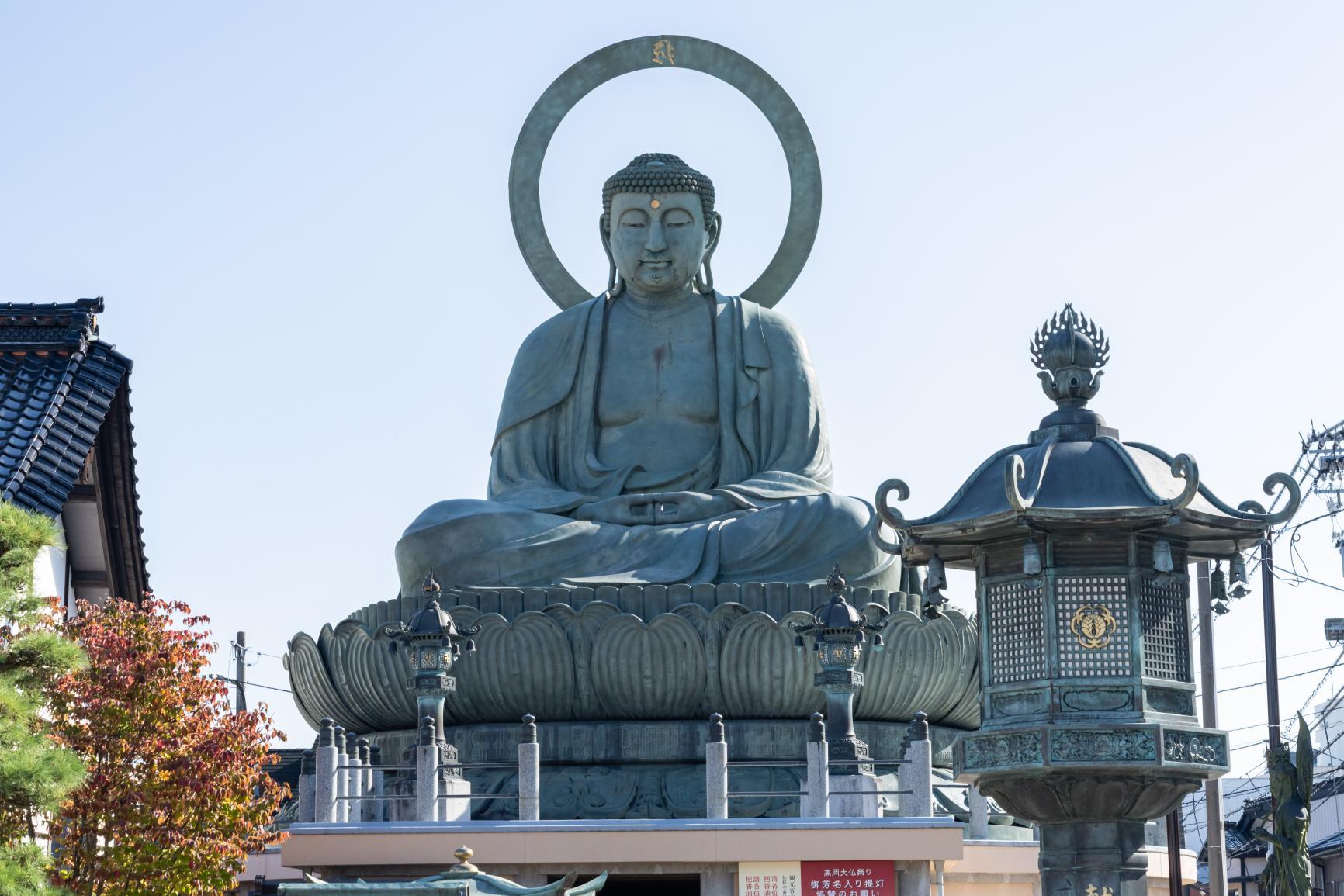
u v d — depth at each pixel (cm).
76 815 1834
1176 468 1305
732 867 2142
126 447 2522
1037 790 1351
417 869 2139
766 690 2558
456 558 2766
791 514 2739
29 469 2306
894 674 2595
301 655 2769
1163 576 1370
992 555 1405
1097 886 1347
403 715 2658
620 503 2862
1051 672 1355
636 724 2581
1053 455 1377
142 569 2658
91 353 2491
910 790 2223
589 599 2612
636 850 2134
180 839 1839
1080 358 1434
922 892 2117
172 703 1889
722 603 2589
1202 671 2825
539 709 2584
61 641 1584
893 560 2783
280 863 2381
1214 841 2750
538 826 2144
